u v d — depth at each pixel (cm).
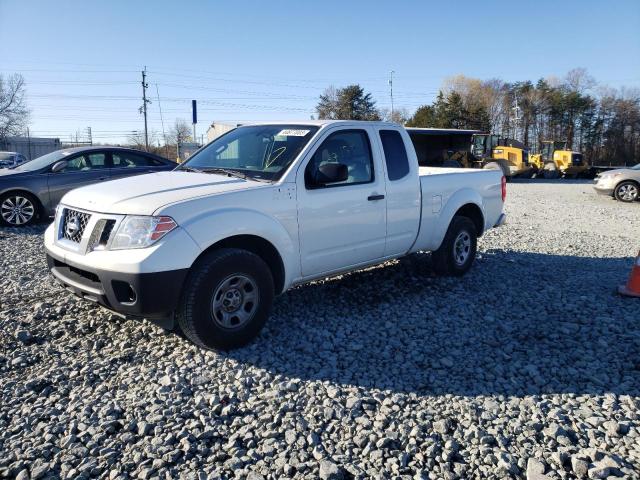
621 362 389
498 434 296
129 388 342
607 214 1365
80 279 388
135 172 1041
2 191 935
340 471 261
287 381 354
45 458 269
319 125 476
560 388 352
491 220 683
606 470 261
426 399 336
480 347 421
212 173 464
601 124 7369
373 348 416
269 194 416
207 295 373
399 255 557
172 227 361
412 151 557
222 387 343
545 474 261
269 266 438
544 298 548
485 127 6397
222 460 271
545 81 7975
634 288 553
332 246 470
